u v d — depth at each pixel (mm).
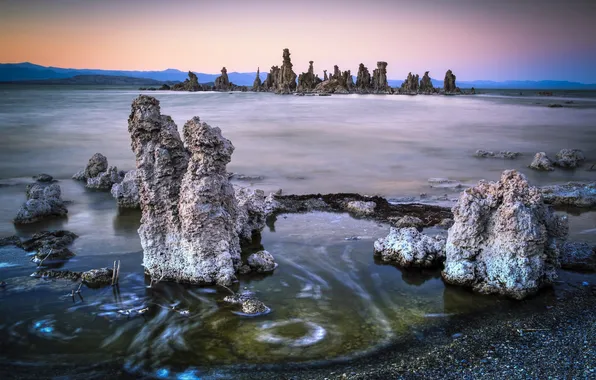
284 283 15078
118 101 120688
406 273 15875
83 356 11148
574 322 12445
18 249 17656
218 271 14797
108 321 12711
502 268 14164
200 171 14719
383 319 12867
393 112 92062
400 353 11172
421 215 21844
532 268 14078
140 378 10328
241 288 14688
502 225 14195
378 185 29453
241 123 68500
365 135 54969
